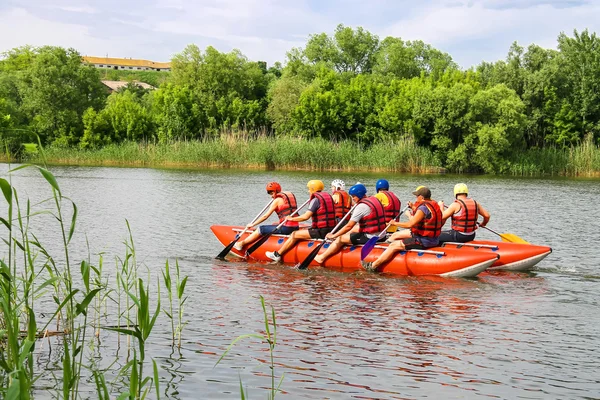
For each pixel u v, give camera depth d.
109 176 33.06
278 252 10.75
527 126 46.91
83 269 4.60
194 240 12.93
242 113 60.62
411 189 26.83
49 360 5.71
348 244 10.38
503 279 9.52
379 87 55.31
